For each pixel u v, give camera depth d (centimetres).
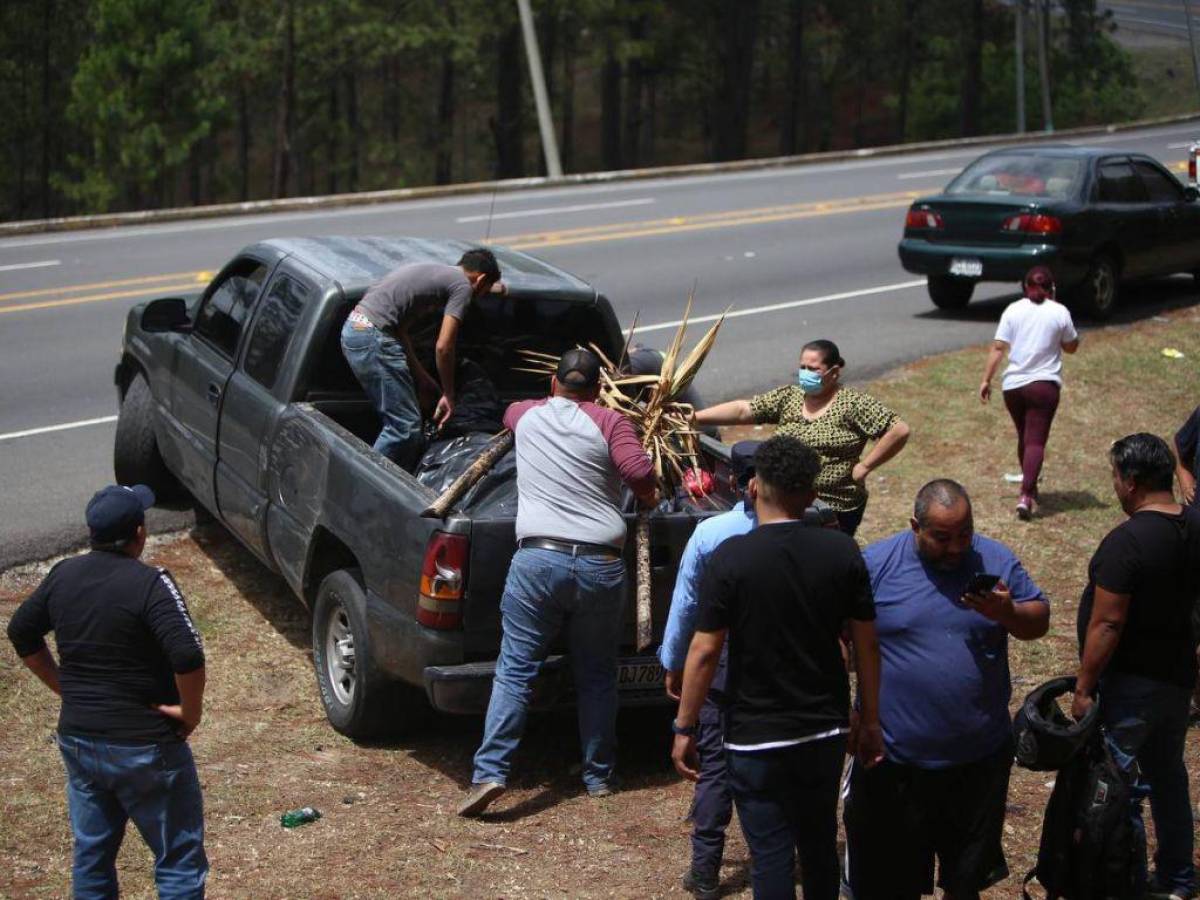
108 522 478
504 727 622
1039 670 808
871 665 482
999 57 7850
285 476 764
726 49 6756
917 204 1717
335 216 2684
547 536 619
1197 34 5772
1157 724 552
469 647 641
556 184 3228
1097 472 1169
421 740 719
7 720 701
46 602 479
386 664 666
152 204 5009
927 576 504
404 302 761
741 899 566
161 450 972
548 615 622
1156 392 1400
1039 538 1020
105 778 476
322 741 710
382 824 620
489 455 661
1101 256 1680
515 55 5584
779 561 471
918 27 7319
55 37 5681
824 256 2170
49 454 1134
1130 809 529
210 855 583
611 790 663
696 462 710
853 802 519
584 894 565
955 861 514
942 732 499
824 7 7475
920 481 1132
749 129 8344
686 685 484
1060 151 1752
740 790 482
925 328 1653
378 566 665
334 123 5809
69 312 1730
